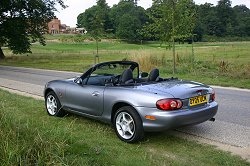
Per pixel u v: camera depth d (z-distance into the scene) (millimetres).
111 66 6438
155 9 18797
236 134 5926
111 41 106500
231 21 111375
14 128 4902
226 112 7887
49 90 7473
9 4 35969
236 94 10828
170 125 5039
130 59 21156
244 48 48875
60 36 124875
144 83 5895
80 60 34250
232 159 4574
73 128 6203
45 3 38719
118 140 5574
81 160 4191
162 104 5023
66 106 6898
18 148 4160
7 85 14055
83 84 6453
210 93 5855
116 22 117438
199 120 5430
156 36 18984
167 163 4445
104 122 6238
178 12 18109
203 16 103062
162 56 22438
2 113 5477
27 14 37500
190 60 23062
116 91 5645
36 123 6215
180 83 5898
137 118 5246
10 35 36656
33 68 25172
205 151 4992
